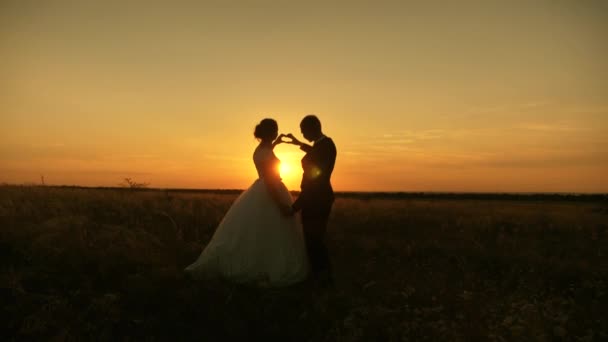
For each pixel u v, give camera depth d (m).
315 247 5.11
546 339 3.94
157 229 7.46
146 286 4.51
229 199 11.69
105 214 8.16
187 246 6.36
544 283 5.30
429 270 5.96
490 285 5.34
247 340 3.91
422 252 6.69
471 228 8.94
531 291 5.08
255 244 5.04
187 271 5.05
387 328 4.14
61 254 5.10
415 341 3.97
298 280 5.14
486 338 4.01
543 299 4.84
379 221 9.52
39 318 3.79
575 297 4.85
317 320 4.23
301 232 5.46
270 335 3.98
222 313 4.18
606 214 11.35
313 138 5.10
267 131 5.24
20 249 5.24
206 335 3.92
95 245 5.63
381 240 7.39
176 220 8.10
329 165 5.05
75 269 4.88
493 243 7.47
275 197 5.10
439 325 4.26
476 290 5.20
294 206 5.11
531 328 4.15
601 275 5.47
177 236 6.81
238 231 5.05
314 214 5.05
